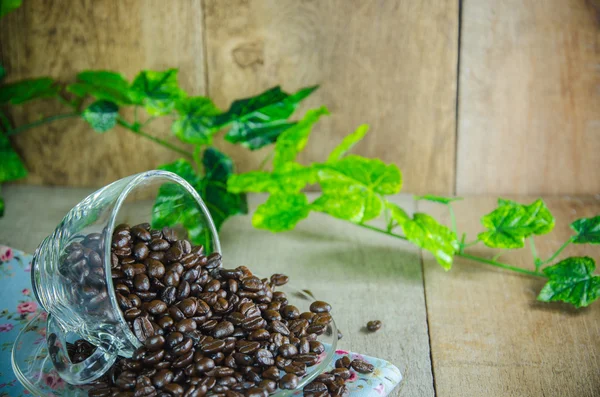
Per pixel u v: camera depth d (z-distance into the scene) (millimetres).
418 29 699
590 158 722
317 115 656
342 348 510
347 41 708
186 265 452
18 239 653
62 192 762
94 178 775
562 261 567
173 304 439
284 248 646
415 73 712
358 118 731
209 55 725
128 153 763
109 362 432
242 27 714
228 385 411
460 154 735
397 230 682
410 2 692
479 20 691
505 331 529
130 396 408
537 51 695
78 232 424
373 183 631
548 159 728
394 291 579
